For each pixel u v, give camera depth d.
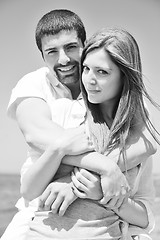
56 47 2.30
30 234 1.83
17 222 2.25
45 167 1.81
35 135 1.92
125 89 1.88
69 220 1.81
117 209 1.90
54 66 2.34
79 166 1.83
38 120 1.97
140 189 2.10
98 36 1.85
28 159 2.23
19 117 2.06
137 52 1.89
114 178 1.79
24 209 2.29
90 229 1.80
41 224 1.83
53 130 1.91
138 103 1.90
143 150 1.91
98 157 1.81
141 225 2.02
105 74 1.85
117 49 1.82
